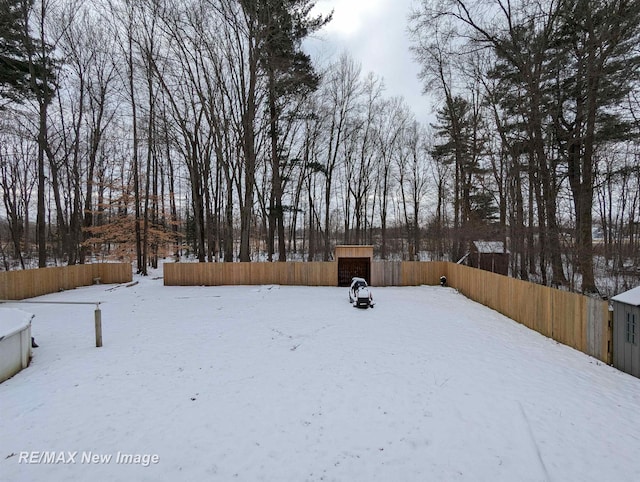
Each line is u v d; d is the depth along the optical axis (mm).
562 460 3418
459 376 5523
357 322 9250
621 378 5430
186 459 3438
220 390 5016
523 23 13016
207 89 19656
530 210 15445
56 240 31719
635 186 16641
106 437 3822
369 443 3701
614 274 13438
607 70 10938
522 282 9102
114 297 13828
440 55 21156
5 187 25594
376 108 28812
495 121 17406
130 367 5969
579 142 13234
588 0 11000
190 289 15898
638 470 3270
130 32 19891
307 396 4809
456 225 22625
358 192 30328
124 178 27984
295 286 16672
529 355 6586
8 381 5391
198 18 17391
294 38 18453
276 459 3436
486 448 3607
